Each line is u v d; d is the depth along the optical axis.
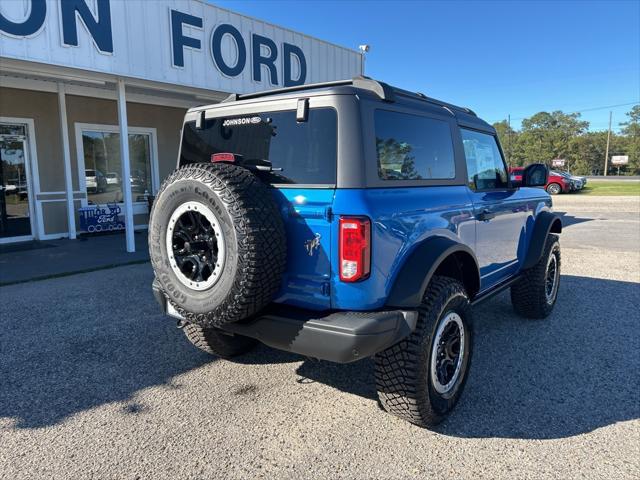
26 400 3.34
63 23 7.04
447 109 3.73
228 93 10.04
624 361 4.01
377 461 2.67
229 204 2.53
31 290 6.13
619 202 20.48
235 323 2.88
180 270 2.80
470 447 2.80
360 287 2.57
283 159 2.86
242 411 3.21
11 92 9.47
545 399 3.37
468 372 3.34
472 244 3.69
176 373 3.79
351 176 2.61
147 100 11.22
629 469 2.59
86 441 2.85
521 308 5.08
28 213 9.99
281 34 10.62
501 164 4.50
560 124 101.06
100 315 5.16
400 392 2.87
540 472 2.57
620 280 6.81
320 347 2.59
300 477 2.53
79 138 10.56
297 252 2.71
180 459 2.68
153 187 12.10
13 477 2.52
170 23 8.44
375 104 2.82
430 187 3.23
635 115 99.81
